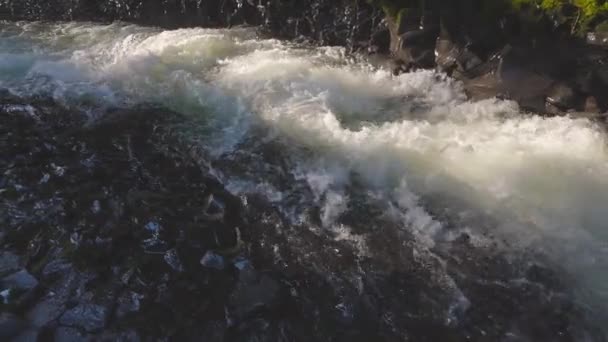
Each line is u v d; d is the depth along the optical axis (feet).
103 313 17.21
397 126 25.09
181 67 30.48
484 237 19.95
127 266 18.90
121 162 24.08
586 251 19.03
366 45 31.78
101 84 29.45
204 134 25.67
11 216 20.79
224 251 19.67
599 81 25.20
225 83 28.89
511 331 16.92
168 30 36.45
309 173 23.09
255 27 35.35
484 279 18.53
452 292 18.15
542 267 18.75
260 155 24.21
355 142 24.25
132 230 20.42
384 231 20.45
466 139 24.13
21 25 37.93
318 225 20.80
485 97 26.94
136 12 38.96
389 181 22.44
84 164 23.86
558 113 25.39
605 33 26.13
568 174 21.81
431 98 27.66
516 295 17.95
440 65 28.89
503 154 23.04
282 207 21.66
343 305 17.71
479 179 22.00
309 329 16.98
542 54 26.96
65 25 38.06
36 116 26.99
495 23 28.60
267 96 27.53
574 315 17.24
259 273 18.74
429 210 21.09
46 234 20.08
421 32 29.76
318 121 25.64
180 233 20.40
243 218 21.20
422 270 18.93
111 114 27.20
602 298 17.66
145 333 16.71
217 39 33.35
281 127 25.59
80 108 27.66
